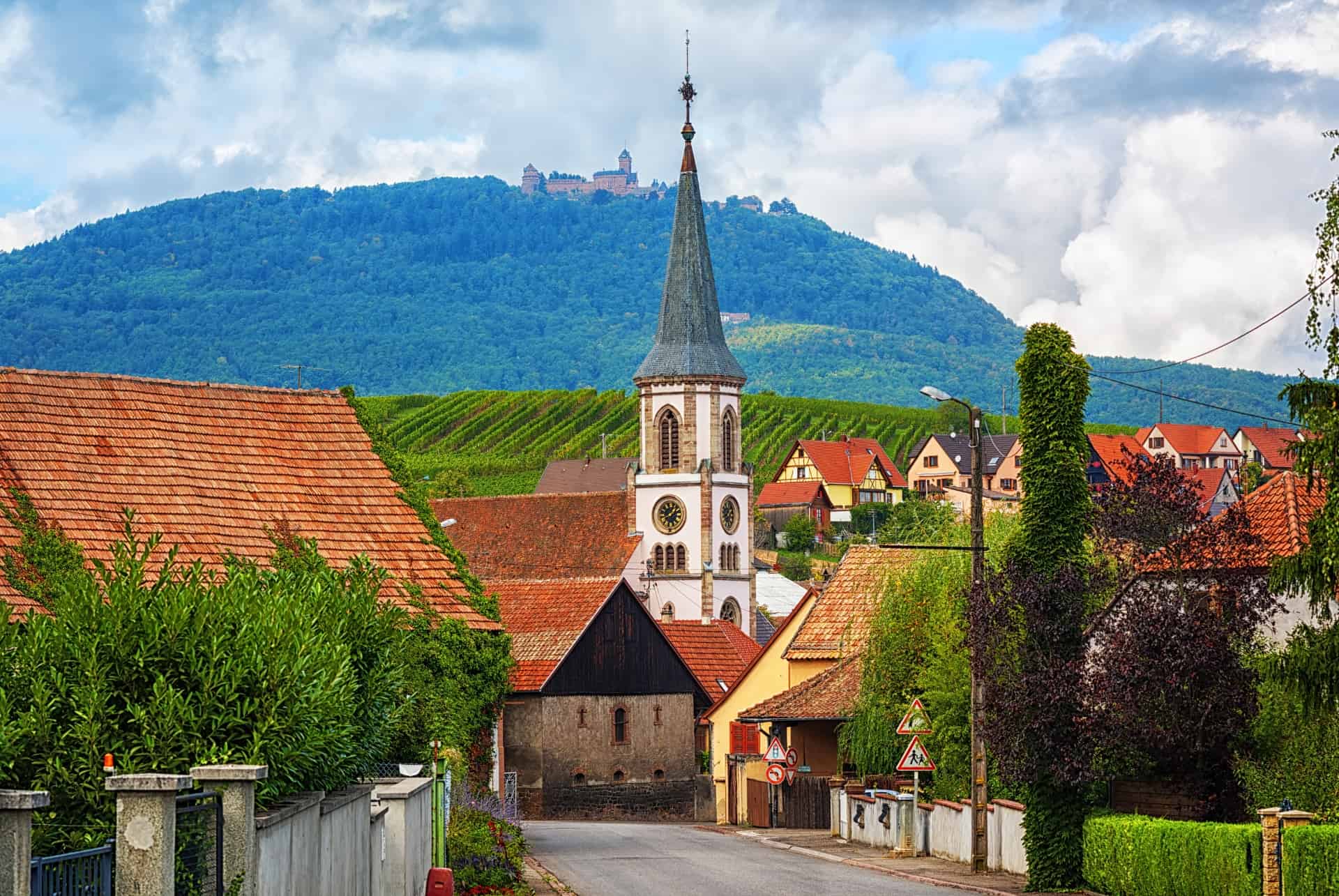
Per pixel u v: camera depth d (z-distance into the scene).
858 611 68.69
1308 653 29.50
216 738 20.14
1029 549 41.22
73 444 50.69
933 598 54.16
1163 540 39.72
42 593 45.06
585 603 84.06
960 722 50.25
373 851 27.81
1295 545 40.38
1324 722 35.62
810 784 65.31
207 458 52.94
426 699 48.59
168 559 22.17
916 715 49.53
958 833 48.06
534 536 146.88
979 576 42.88
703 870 47.31
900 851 50.91
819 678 63.53
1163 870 35.25
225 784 17.55
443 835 39.81
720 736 76.31
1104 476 181.50
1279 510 42.78
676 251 152.38
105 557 47.47
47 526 47.50
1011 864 44.31
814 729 65.69
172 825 15.86
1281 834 30.86
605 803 82.81
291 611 21.95
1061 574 40.06
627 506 148.00
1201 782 38.91
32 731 19.34
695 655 92.50
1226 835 32.59
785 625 73.12
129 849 15.70
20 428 50.25
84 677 20.02
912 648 54.56
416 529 54.97
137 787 15.69
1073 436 41.19
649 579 146.50
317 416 56.47
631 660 84.50
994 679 40.25
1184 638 37.47
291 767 20.44
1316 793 35.53
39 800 14.18
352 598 27.31
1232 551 39.12
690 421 149.12
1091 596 40.47
